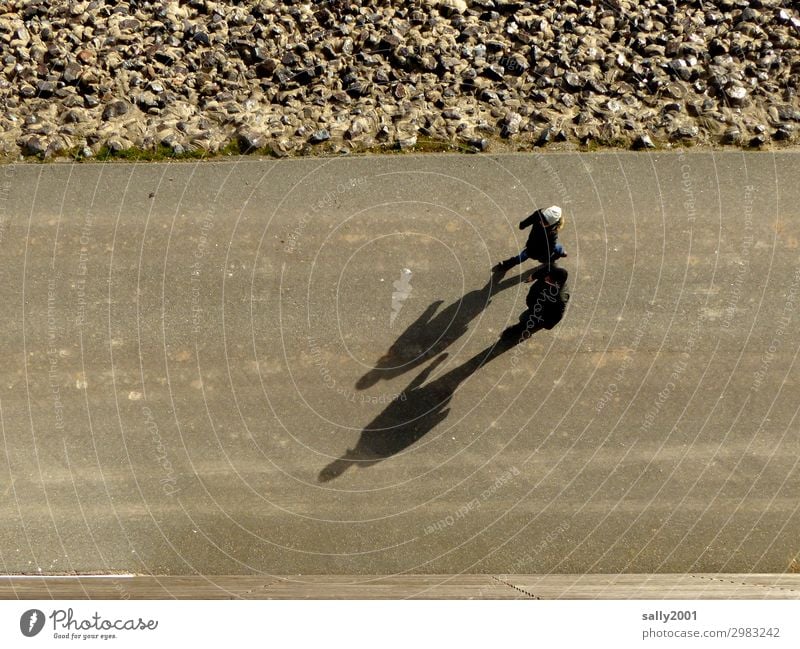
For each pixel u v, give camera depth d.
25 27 10.22
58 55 10.01
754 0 10.63
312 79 10.07
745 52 10.30
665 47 10.30
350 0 10.59
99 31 10.24
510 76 10.12
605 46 10.30
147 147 9.52
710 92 10.05
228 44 10.22
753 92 10.02
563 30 10.41
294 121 9.76
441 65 10.12
